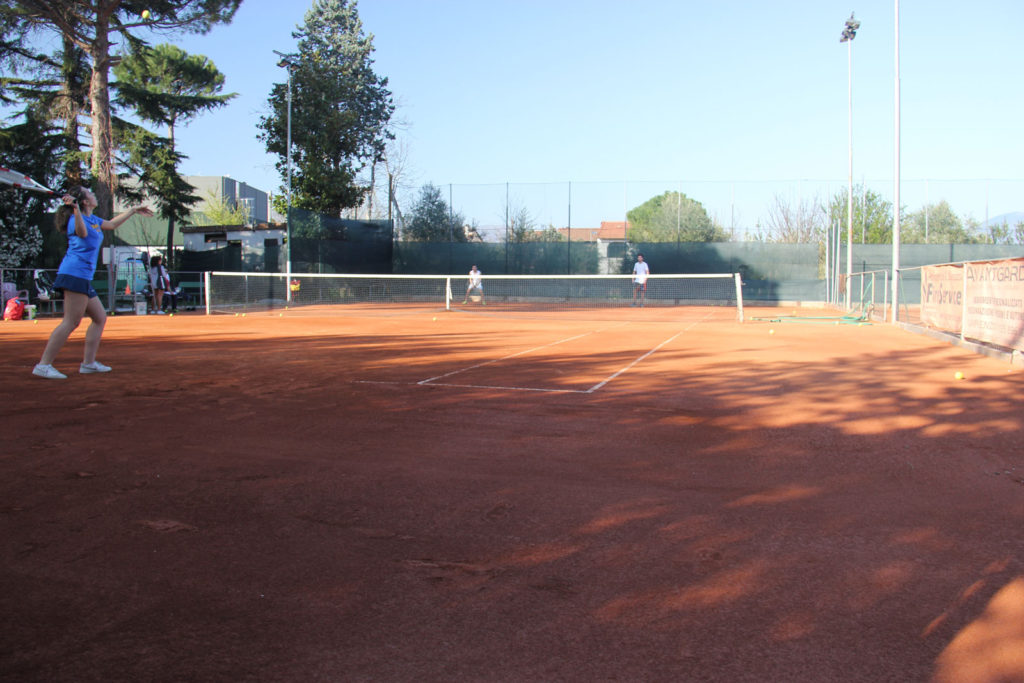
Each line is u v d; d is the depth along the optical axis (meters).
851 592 2.67
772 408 6.31
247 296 26.94
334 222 30.77
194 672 2.12
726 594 2.65
